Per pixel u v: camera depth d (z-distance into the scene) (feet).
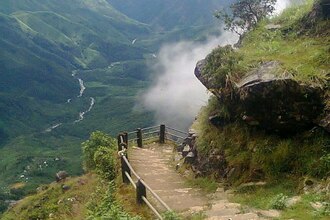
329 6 43.06
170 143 77.87
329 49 37.19
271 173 35.29
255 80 36.29
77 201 68.39
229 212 29.60
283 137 36.37
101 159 57.82
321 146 33.06
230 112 40.96
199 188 41.19
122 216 31.32
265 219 26.07
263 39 48.47
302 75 34.65
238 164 38.60
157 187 42.65
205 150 44.50
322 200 28.19
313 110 33.94
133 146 73.92
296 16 48.98
